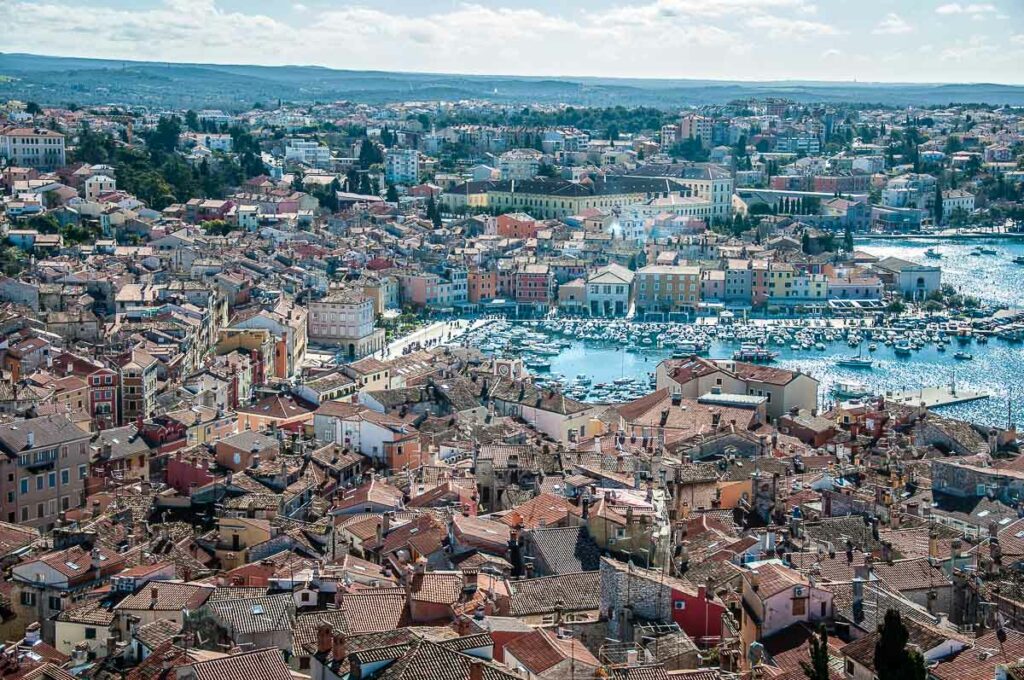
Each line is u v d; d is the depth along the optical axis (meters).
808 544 188.38
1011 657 131.75
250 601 158.00
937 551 187.12
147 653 152.12
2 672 154.88
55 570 194.38
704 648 141.25
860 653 134.38
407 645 127.88
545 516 195.50
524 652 128.00
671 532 189.38
